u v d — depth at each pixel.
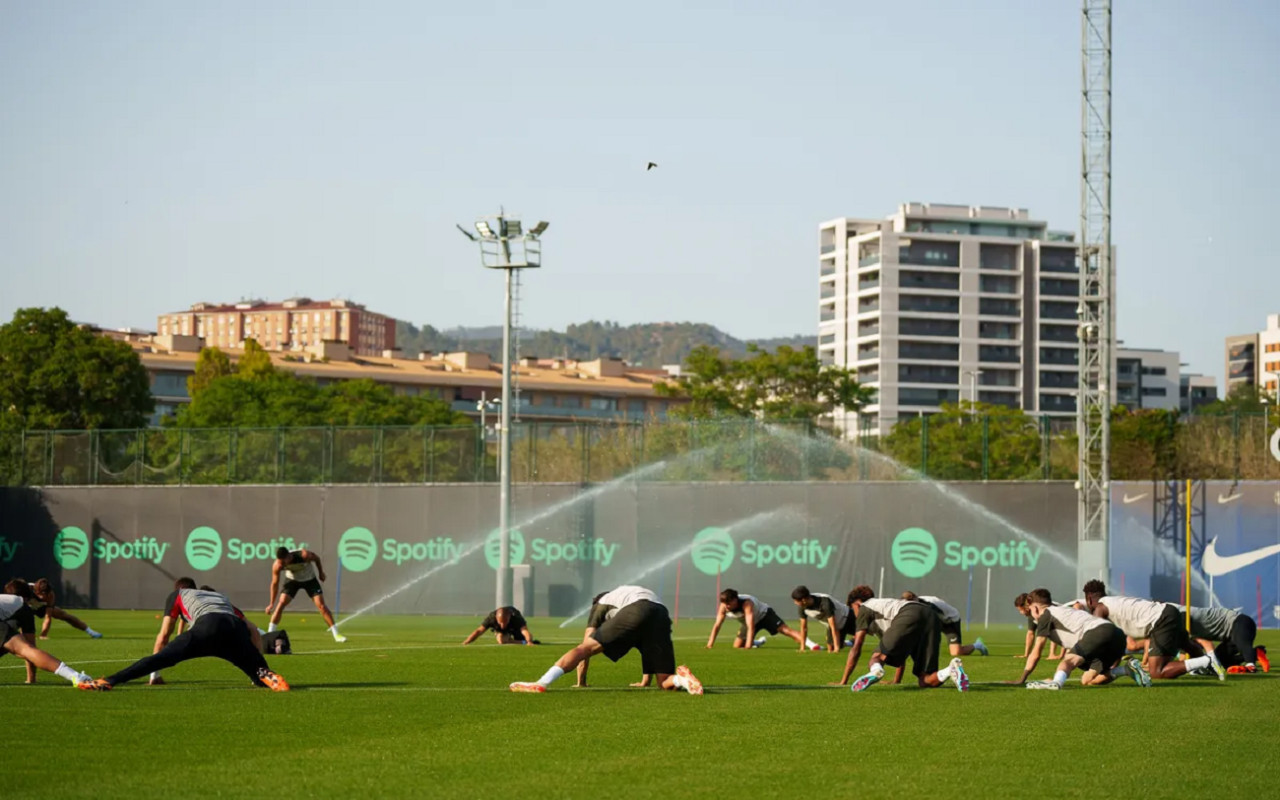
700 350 89.12
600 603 16.58
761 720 13.62
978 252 141.00
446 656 22.97
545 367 158.50
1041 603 17.97
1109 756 11.43
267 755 11.05
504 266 38.91
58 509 51.25
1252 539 40.00
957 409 80.38
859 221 148.12
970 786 9.98
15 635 15.98
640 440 46.22
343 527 48.25
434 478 47.75
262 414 90.88
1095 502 41.50
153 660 15.59
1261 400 102.12
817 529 44.19
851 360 143.62
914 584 43.19
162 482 50.56
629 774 10.35
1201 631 20.14
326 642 27.83
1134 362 153.75
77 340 77.44
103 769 10.28
